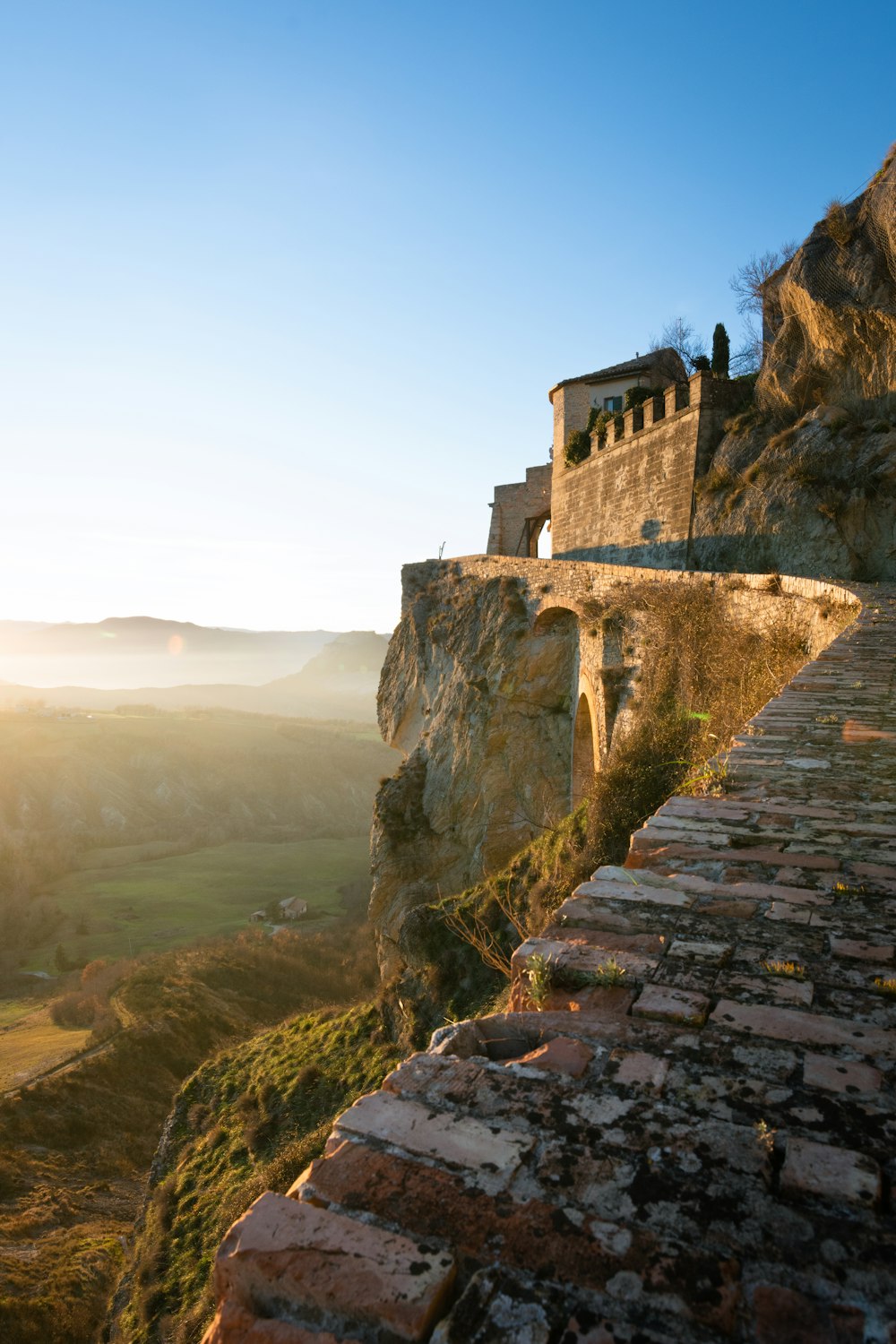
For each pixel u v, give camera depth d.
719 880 4.28
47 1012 71.94
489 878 26.30
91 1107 51.31
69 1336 31.77
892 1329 1.58
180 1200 26.66
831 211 28.84
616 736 24.52
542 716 33.50
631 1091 2.41
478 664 36.31
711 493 30.09
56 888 116.06
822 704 8.93
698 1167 2.06
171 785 162.75
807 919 3.72
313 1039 31.92
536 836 33.00
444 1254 1.80
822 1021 2.81
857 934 3.56
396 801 39.22
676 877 4.32
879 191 26.67
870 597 17.22
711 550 29.77
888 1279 1.70
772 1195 1.95
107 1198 43.09
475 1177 2.04
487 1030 2.90
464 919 24.77
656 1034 2.76
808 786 6.08
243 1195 20.03
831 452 25.67
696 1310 1.63
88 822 146.50
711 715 17.97
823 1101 2.34
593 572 28.84
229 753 177.38
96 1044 59.41
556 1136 2.20
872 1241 1.80
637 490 35.03
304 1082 28.22
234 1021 63.22
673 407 32.78
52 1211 40.66
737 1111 2.30
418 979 26.03
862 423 25.84
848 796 5.82
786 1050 2.63
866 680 10.07
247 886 116.25
